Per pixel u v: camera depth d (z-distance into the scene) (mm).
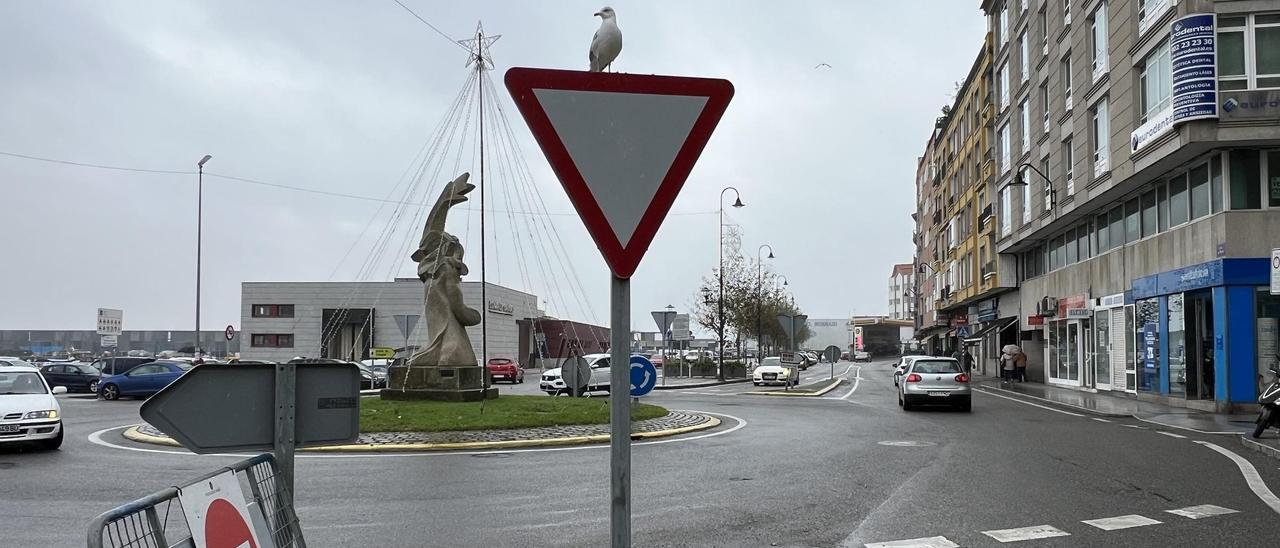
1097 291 31016
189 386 3994
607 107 3080
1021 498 8914
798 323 33938
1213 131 20906
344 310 61375
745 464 11508
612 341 3010
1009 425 17641
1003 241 42562
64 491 9508
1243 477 10305
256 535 3936
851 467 11203
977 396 29406
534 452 13023
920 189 84500
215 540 3660
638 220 3059
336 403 4273
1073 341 34406
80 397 32438
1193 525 7574
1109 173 26891
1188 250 23438
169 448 13977
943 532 7344
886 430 16500
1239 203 21484
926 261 78875
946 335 68312
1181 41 21250
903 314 149250
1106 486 9648
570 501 8820
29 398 13672
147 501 3309
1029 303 41312
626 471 2936
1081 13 29859
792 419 19344
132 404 27516
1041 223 35375
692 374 51688
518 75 3027
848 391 33688
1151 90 23703
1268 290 21172
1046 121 35500
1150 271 26094
